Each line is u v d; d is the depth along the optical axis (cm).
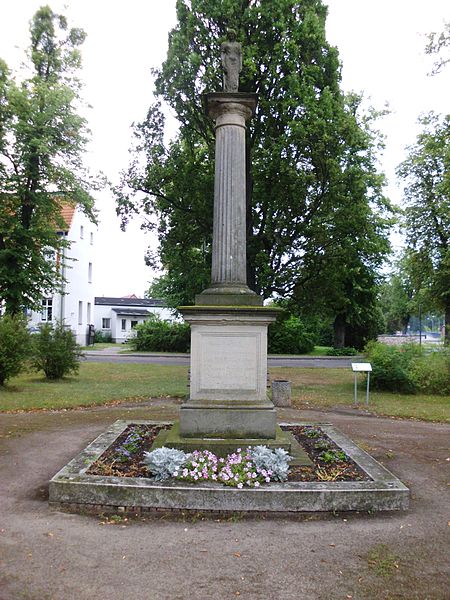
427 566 446
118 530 512
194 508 554
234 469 596
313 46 1705
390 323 8344
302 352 4281
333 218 1767
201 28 1731
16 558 450
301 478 619
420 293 3503
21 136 2442
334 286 1886
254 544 484
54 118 2492
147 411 1320
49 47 2577
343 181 1706
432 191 3200
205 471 589
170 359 3322
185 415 725
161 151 1936
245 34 1725
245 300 746
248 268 1775
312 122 1606
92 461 666
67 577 418
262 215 1850
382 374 1808
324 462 700
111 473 618
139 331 4247
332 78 1766
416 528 528
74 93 2514
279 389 1466
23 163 2456
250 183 1775
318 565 445
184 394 1631
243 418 725
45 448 866
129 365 2716
